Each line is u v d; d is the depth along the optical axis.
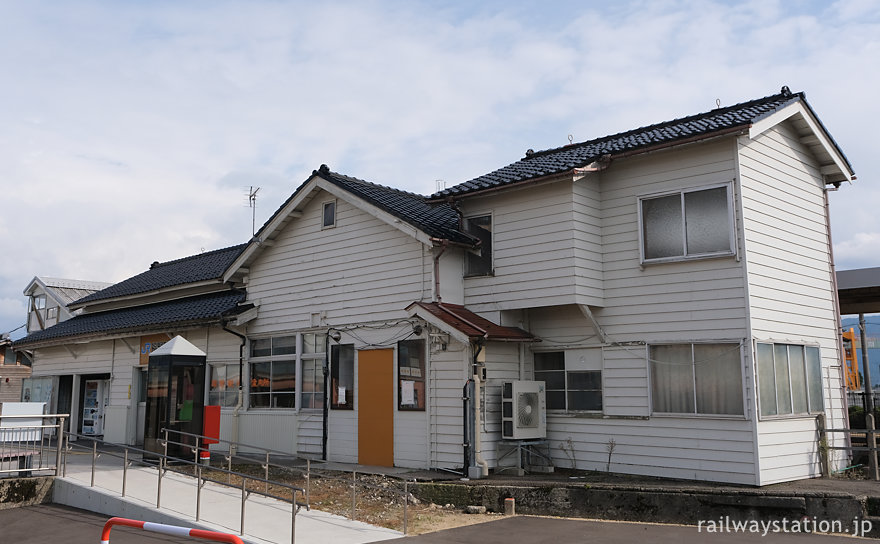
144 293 21.86
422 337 13.62
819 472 12.45
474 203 14.17
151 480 12.59
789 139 13.36
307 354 15.98
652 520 10.45
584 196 12.95
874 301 18.61
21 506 12.11
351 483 11.16
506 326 13.54
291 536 8.80
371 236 14.93
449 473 12.72
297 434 15.80
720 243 11.75
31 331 28.72
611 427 12.73
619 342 12.76
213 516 10.08
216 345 18.14
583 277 12.66
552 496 11.15
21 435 12.73
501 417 13.16
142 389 20.23
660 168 12.55
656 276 12.45
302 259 16.41
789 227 12.90
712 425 11.53
